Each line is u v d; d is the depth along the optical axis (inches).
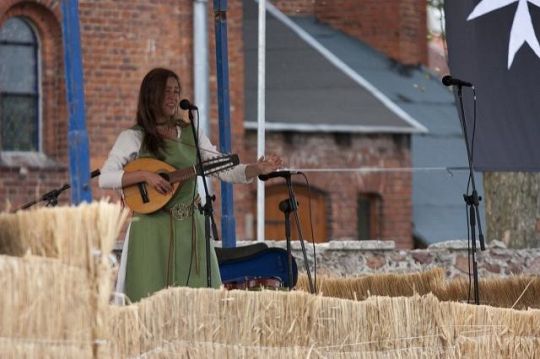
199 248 645.9
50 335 480.7
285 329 551.2
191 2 1483.8
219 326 538.0
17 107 1460.4
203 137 660.7
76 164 562.9
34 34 1467.8
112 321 502.0
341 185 1690.5
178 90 649.6
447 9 767.1
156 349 519.5
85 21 1450.5
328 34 1925.4
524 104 761.6
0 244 497.0
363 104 1718.8
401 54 1909.4
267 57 1729.8
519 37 761.6
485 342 606.5
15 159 1437.0
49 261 481.7
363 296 794.8
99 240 485.7
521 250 996.6
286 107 1668.3
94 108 1453.0
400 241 1744.6
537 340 621.3
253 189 1610.5
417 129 1727.4
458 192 1801.2
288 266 695.1
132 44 1466.5
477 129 759.7
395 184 1733.5
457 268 981.8
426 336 589.3
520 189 1129.4
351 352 567.8
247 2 1770.4
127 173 635.5
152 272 637.3
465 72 761.6
